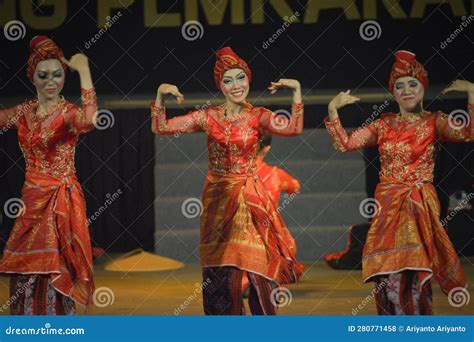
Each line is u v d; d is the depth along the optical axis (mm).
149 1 12883
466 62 12781
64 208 9406
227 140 9422
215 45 12992
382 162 9469
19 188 13859
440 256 9367
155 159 14344
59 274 9305
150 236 14492
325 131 13992
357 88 13094
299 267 9828
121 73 13039
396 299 9289
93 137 14070
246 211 9422
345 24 12844
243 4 12875
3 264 9375
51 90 9508
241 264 9297
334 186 14203
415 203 9227
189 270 13383
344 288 11711
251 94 13055
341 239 13977
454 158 13797
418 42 12789
